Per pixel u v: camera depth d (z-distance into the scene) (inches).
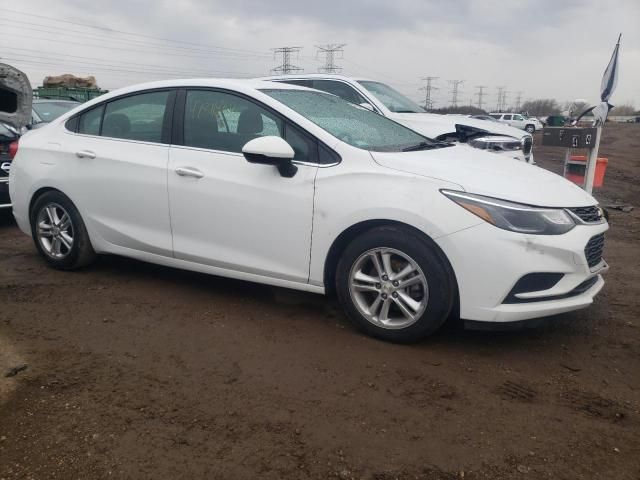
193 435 101.8
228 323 151.3
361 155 140.3
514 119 1850.4
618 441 102.0
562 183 147.9
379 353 134.5
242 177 151.1
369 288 139.9
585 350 139.1
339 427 104.8
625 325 155.0
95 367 126.3
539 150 927.0
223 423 105.6
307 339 141.7
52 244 193.0
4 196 245.8
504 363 131.3
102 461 94.3
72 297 169.3
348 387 119.0
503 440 101.7
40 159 189.8
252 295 172.1
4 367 124.8
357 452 97.7
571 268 128.4
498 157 164.7
